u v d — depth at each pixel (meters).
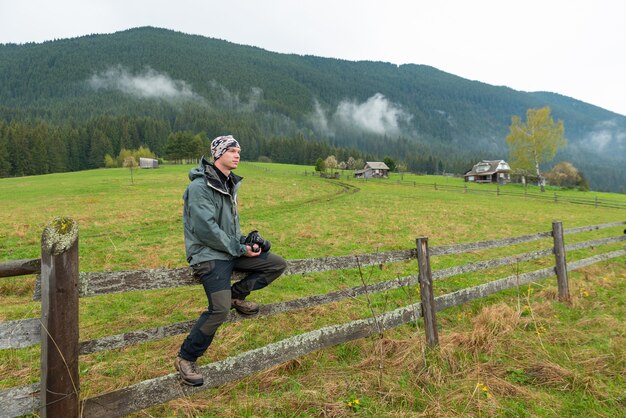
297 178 62.81
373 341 4.65
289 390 3.57
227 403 3.35
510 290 7.28
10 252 12.43
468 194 46.12
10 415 2.39
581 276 8.52
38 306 6.83
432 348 4.33
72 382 2.44
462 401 3.43
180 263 10.35
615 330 5.03
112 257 10.94
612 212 31.84
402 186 58.66
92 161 125.94
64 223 2.40
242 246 2.87
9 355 4.55
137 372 4.07
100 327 5.73
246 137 180.62
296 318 5.77
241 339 4.97
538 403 3.47
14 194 37.03
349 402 3.35
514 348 4.46
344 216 21.02
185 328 3.13
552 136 58.31
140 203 27.27
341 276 8.52
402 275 8.67
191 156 119.38
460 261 10.70
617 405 3.46
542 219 23.41
